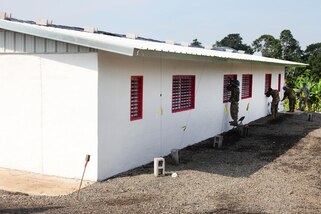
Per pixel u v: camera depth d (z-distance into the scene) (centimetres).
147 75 1035
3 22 878
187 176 916
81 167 868
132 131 980
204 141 1390
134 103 1009
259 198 759
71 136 873
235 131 1612
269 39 5388
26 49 907
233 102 1544
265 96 2158
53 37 834
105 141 873
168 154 1167
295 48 5531
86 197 739
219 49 2200
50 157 903
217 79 1509
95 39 798
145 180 871
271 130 1667
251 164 1061
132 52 766
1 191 780
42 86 897
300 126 1794
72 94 864
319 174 970
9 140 951
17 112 933
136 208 659
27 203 681
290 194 797
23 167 939
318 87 2698
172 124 1186
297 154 1205
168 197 745
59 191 785
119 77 912
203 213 649
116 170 921
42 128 906
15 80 927
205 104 1414
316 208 709
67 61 862
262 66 2069
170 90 1162
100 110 849
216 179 895
